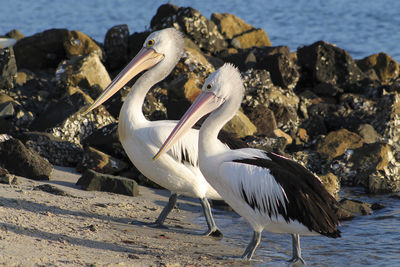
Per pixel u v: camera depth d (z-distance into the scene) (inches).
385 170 580.1
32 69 861.2
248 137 603.5
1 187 427.5
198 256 340.5
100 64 716.7
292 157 594.6
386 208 495.8
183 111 621.3
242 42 1020.5
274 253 365.1
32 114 632.4
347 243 393.7
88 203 428.1
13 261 267.9
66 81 692.7
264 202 322.0
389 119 703.7
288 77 797.9
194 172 400.5
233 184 327.0
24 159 480.4
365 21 1919.3
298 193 314.7
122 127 416.2
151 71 438.0
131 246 342.6
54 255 291.7
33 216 363.3
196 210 475.5
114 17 2137.1
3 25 1884.8
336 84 891.4
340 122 730.2
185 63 734.5
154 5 2517.2
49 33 864.3
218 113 348.2
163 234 386.6
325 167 596.4
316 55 881.5
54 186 446.9
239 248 371.9
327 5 2406.5
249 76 753.6
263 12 2274.9
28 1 2588.6
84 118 590.6
